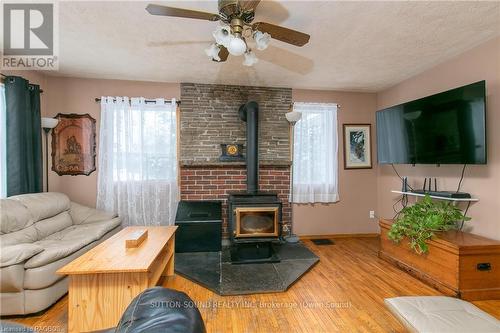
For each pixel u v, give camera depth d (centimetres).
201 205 354
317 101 404
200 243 325
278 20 210
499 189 238
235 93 384
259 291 229
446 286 225
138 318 75
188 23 216
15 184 277
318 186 400
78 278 166
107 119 352
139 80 364
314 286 244
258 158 372
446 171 295
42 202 275
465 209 269
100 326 167
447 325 130
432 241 241
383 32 230
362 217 414
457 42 250
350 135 411
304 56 282
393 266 290
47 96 346
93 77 353
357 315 197
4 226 223
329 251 342
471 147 238
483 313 143
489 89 246
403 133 313
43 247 214
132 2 189
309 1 185
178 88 374
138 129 360
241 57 284
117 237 229
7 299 187
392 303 154
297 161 392
